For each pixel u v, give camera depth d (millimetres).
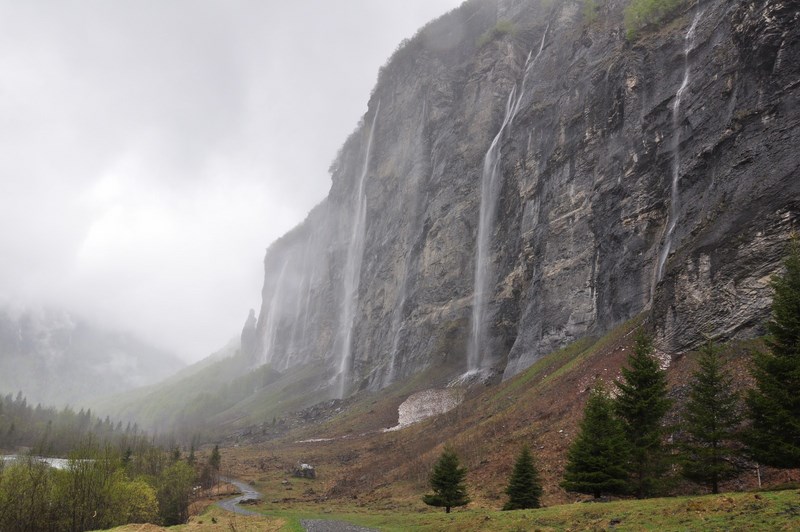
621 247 66250
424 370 105625
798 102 44688
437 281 115875
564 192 81812
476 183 115812
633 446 28094
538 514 25547
